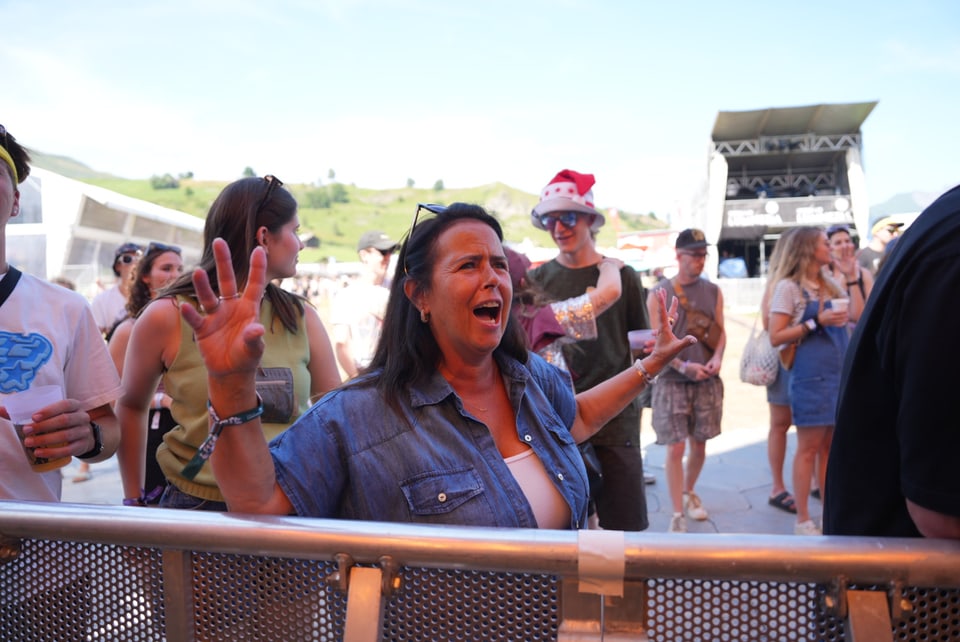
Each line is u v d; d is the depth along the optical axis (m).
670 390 4.54
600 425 1.88
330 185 180.62
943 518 1.04
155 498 2.38
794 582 1.03
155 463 3.05
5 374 1.83
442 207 1.60
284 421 2.21
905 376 1.08
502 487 1.46
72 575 1.29
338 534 1.11
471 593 1.11
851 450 1.24
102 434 2.00
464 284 1.48
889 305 1.13
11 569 1.32
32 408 1.70
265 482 1.27
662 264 28.64
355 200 178.88
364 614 1.09
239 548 1.15
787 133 32.69
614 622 1.07
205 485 2.06
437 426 1.48
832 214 32.28
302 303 2.43
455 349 1.57
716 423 4.61
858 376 1.23
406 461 1.43
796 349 4.22
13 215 1.92
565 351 3.36
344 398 1.50
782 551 1.01
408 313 1.57
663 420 4.55
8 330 1.86
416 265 1.52
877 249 7.02
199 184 175.00
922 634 1.01
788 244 4.26
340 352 5.16
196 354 2.12
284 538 1.13
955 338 1.01
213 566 1.20
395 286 1.58
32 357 1.87
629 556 1.03
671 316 1.83
